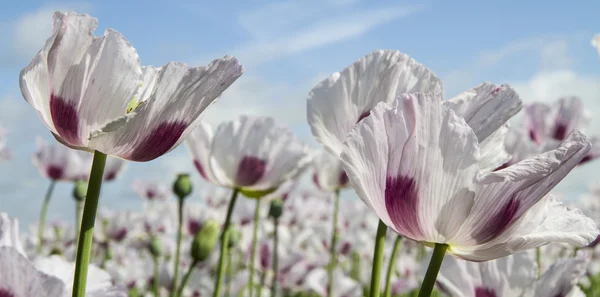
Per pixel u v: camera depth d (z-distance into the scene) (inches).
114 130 15.3
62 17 15.4
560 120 52.1
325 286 56.0
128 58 15.6
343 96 19.9
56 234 71.8
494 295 20.8
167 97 15.5
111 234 66.0
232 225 50.4
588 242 14.4
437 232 14.9
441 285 21.4
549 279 20.6
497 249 14.8
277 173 32.4
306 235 67.4
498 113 16.5
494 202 14.4
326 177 48.9
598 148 46.7
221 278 31.9
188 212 57.6
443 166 14.4
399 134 14.5
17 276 16.1
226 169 32.2
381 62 19.7
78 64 15.6
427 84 19.6
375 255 20.0
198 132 32.8
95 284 19.0
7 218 18.2
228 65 15.5
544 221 15.0
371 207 15.0
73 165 57.6
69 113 15.7
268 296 57.4
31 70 15.2
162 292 59.4
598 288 61.4
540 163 13.7
